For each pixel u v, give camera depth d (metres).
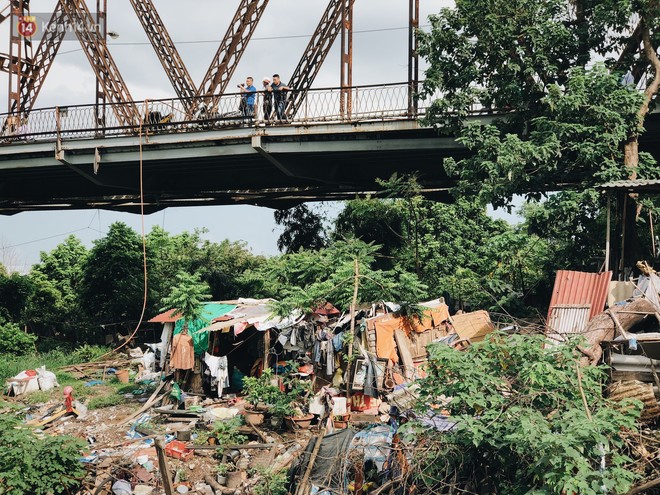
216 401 19.94
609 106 20.05
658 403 12.26
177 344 20.12
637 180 18.67
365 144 24.41
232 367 21.36
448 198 29.28
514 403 11.59
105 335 34.53
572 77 20.06
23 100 31.91
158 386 21.39
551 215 20.48
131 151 27.38
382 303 19.23
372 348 18.06
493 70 21.83
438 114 22.08
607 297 17.06
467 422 11.00
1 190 33.84
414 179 25.89
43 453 13.67
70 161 28.42
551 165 20.28
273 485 13.74
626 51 21.86
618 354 14.41
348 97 24.11
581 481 9.63
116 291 34.78
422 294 19.34
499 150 20.31
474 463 11.71
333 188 29.70
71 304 37.97
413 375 15.99
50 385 23.92
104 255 35.41
